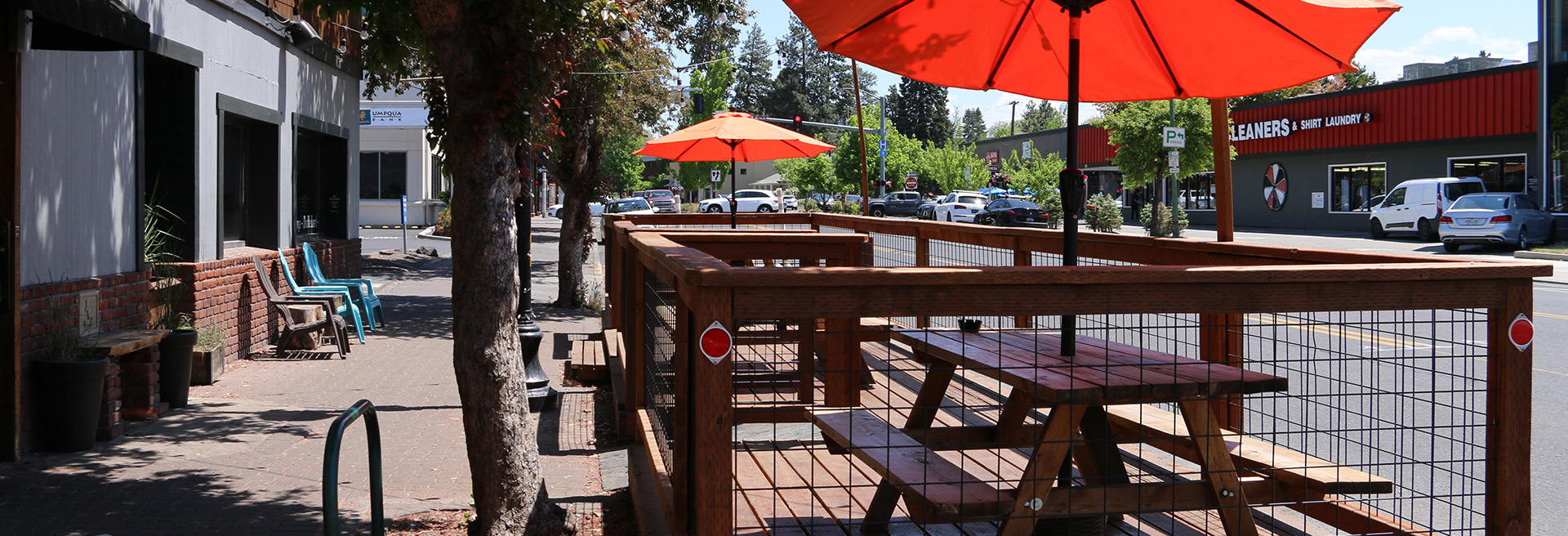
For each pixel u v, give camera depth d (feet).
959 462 16.98
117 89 27.30
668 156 47.06
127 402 26.08
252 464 22.00
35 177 23.06
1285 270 10.44
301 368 34.55
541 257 97.04
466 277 16.01
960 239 25.61
